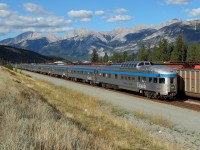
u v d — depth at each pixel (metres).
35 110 15.59
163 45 129.75
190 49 124.88
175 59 123.38
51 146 9.24
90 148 10.75
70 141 9.91
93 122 19.86
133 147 14.53
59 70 81.88
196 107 27.83
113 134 16.89
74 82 65.56
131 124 20.22
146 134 17.53
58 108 23.67
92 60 185.50
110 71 47.84
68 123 14.31
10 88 26.42
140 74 37.59
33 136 9.86
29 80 59.56
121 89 47.97
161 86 33.12
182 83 33.44
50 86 52.09
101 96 38.72
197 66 34.12
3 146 8.12
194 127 20.38
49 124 11.98
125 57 181.25
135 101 33.47
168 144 15.28
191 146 16.02
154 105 30.16
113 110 27.59
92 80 56.50
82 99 34.06
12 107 14.89
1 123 11.58
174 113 25.44
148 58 149.00
